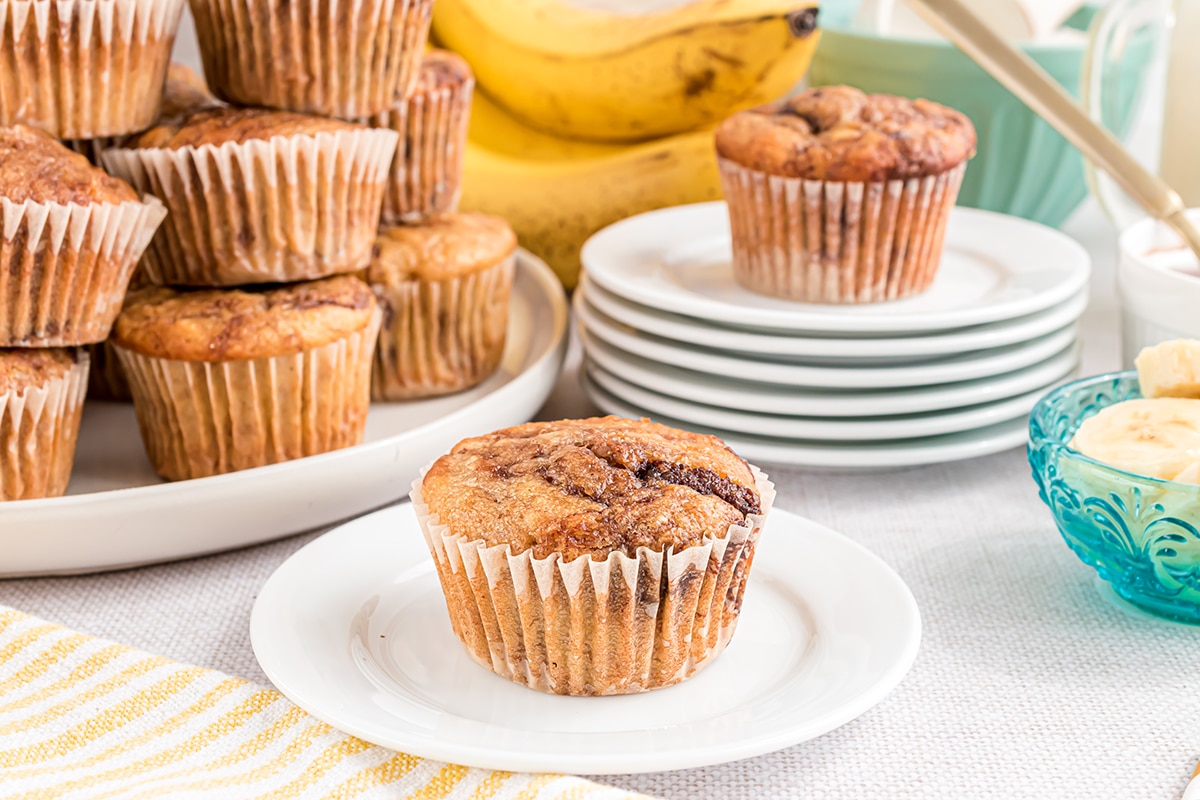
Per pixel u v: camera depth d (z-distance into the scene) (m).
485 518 0.54
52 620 0.57
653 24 0.75
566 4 0.81
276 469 0.59
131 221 0.60
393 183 0.69
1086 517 0.57
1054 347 0.64
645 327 0.64
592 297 0.67
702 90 0.75
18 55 0.59
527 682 0.54
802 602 0.56
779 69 0.74
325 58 0.63
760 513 0.55
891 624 0.54
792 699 0.53
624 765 0.50
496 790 0.50
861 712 0.52
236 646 0.56
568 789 0.50
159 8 0.61
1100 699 0.54
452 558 0.54
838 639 0.55
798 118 0.67
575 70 0.76
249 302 0.62
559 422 0.57
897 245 0.66
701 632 0.54
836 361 0.63
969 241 0.71
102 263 0.60
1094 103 0.73
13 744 0.52
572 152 0.81
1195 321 0.62
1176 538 0.55
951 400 0.63
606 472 0.54
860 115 0.66
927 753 0.53
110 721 0.53
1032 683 0.55
